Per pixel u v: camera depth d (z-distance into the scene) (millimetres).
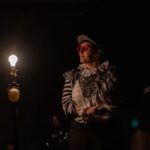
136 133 5289
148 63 7668
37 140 11969
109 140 4941
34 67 11477
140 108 5367
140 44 8359
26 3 10227
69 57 11148
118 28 8766
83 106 4898
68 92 5035
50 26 10805
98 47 5113
